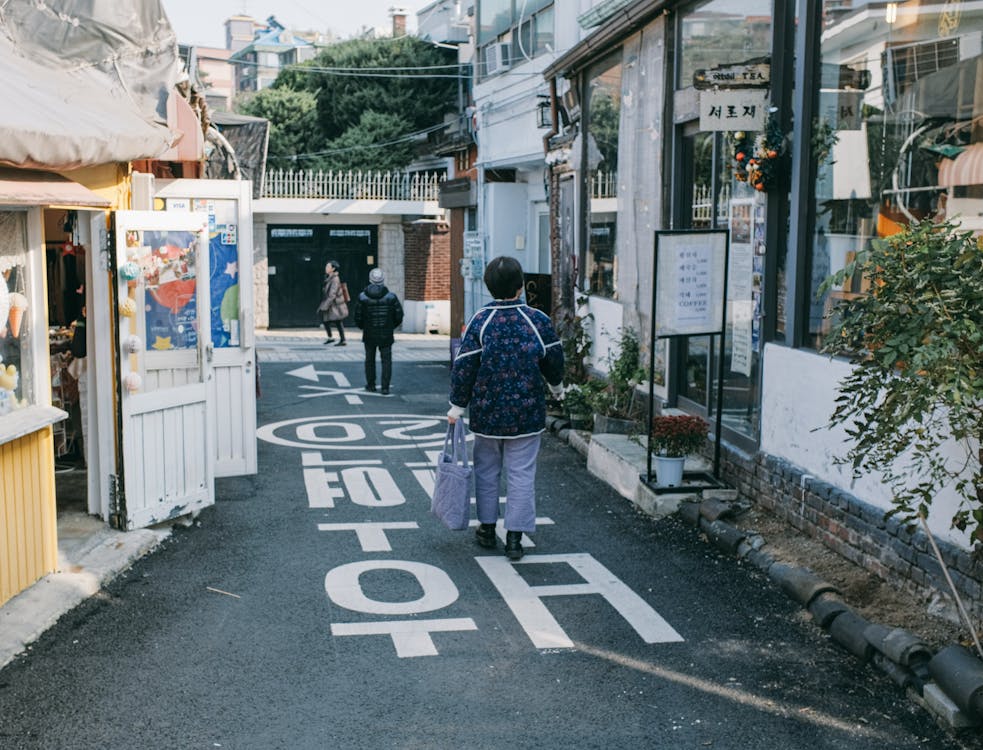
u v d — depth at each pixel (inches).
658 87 358.6
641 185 380.2
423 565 243.4
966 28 207.2
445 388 550.3
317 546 257.9
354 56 1214.3
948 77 212.5
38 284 223.6
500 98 668.7
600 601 219.5
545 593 224.4
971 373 149.1
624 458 311.4
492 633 201.5
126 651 190.1
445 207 772.0
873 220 236.7
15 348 217.8
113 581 228.8
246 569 239.0
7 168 215.3
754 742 158.2
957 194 210.1
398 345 823.7
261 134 527.8
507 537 247.9
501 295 246.7
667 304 282.0
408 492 316.2
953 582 194.1
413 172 1119.6
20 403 219.0
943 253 152.5
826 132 251.3
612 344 415.5
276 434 410.6
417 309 970.1
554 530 273.3
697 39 330.6
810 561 234.8
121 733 158.4
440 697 173.2
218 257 327.0
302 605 215.6
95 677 178.7
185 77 304.8
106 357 255.1
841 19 245.3
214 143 403.2
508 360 243.1
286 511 292.0
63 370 331.3
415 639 197.9
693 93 326.0
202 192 322.3
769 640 198.4
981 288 149.3
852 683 179.3
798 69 258.5
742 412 298.0
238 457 335.6
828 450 242.8
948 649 166.1
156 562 243.4
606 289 437.1
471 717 165.9
